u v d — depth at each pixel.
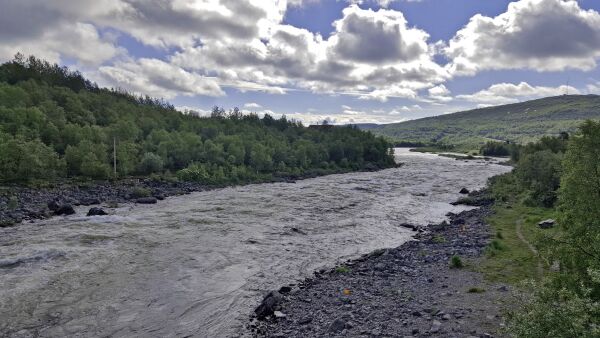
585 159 18.72
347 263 31.53
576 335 10.19
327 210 55.75
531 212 51.66
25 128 86.12
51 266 28.52
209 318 20.95
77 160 80.00
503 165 159.62
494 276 26.09
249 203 60.69
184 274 27.75
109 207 55.22
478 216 52.38
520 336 11.31
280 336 18.36
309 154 138.88
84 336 18.92
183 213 51.12
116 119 123.06
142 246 34.38
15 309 21.55
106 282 25.77
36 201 54.34
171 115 156.88
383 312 20.30
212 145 109.38
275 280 27.06
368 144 163.75
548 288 12.46
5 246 33.28
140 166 91.81
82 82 174.88
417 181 99.62
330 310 21.22
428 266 29.39
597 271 11.36
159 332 19.38
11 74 145.12
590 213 16.89
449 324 18.19
